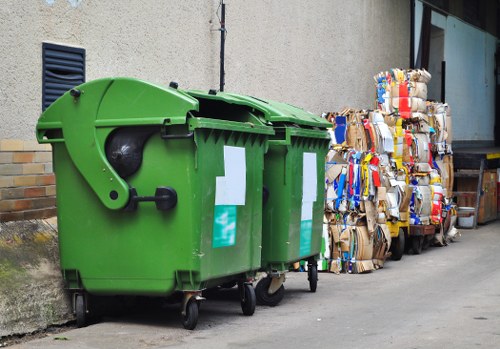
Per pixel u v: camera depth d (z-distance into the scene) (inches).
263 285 355.9
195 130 284.8
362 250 460.4
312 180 382.0
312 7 602.5
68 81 369.7
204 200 290.5
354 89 678.5
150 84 288.5
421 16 824.3
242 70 511.5
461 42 956.6
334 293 392.5
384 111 542.6
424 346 277.3
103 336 288.0
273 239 355.6
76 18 372.8
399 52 774.5
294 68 577.6
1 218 327.3
